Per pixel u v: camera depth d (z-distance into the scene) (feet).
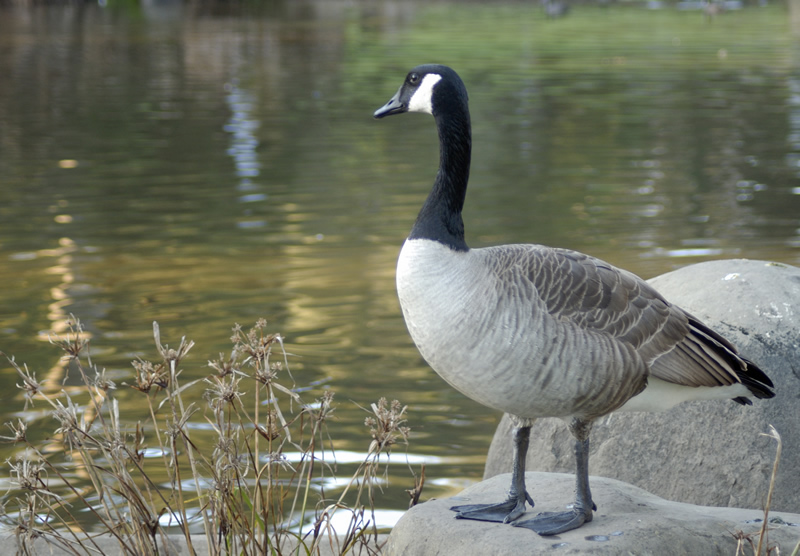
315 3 169.27
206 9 150.92
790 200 39.19
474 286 12.33
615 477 16.89
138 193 41.93
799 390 16.35
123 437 13.58
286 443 20.04
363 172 45.75
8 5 141.49
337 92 71.56
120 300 28.40
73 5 147.43
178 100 67.36
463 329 12.28
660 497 15.38
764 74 76.38
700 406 16.74
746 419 16.34
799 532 13.14
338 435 20.53
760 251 31.86
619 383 12.44
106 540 15.90
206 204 40.01
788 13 142.20
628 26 124.36
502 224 36.04
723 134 53.72
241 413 21.30
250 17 138.82
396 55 94.07
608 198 40.06
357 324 26.76
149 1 151.84
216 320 26.78
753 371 13.23
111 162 48.11
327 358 24.45
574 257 12.96
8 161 48.34
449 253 12.64
